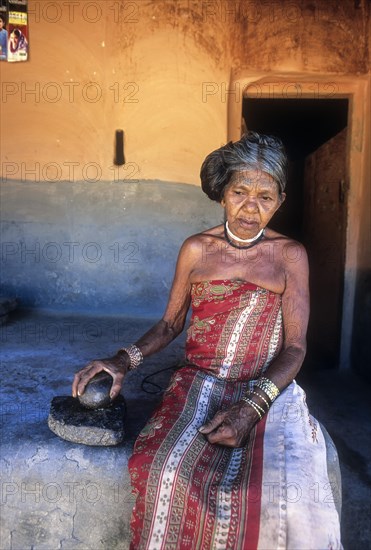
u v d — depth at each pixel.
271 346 1.84
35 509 1.90
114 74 3.84
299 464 1.55
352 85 4.08
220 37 3.80
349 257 4.38
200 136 3.91
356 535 2.51
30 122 3.91
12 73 3.84
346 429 3.49
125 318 3.97
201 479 1.52
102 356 3.04
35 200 4.00
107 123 3.89
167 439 1.61
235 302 1.83
